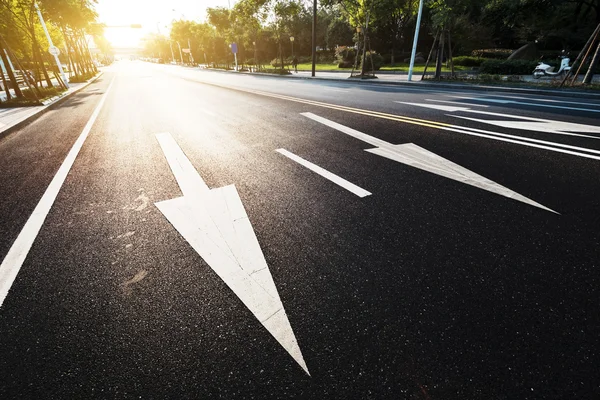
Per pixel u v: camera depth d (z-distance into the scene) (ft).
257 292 6.23
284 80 77.10
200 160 14.93
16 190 12.21
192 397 4.43
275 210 9.56
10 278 6.97
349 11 70.38
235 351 5.06
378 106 29.25
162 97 44.06
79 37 119.44
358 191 10.63
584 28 84.53
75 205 10.62
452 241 7.61
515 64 61.46
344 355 4.92
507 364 4.67
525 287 6.05
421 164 12.97
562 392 4.28
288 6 99.60
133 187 11.98
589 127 18.51
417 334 5.20
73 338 5.40
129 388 4.58
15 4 56.29
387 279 6.43
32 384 4.67
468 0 50.80
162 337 5.35
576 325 5.21
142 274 6.93
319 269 6.81
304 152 15.38
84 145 19.01
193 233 8.48
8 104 38.88
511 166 12.37
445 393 4.35
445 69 84.89
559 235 7.64
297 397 4.38
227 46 182.80
